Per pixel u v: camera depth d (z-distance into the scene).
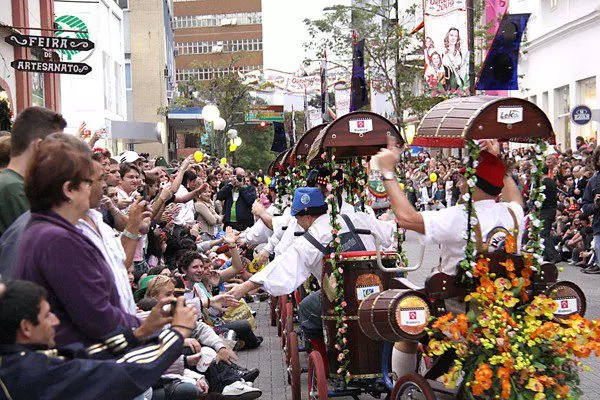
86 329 3.94
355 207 8.70
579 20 28.00
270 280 7.21
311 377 7.51
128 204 8.58
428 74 16.12
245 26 132.75
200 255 9.77
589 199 15.48
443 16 15.78
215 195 19.12
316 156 7.99
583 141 22.83
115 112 36.94
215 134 35.75
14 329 3.59
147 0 57.75
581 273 16.27
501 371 5.21
